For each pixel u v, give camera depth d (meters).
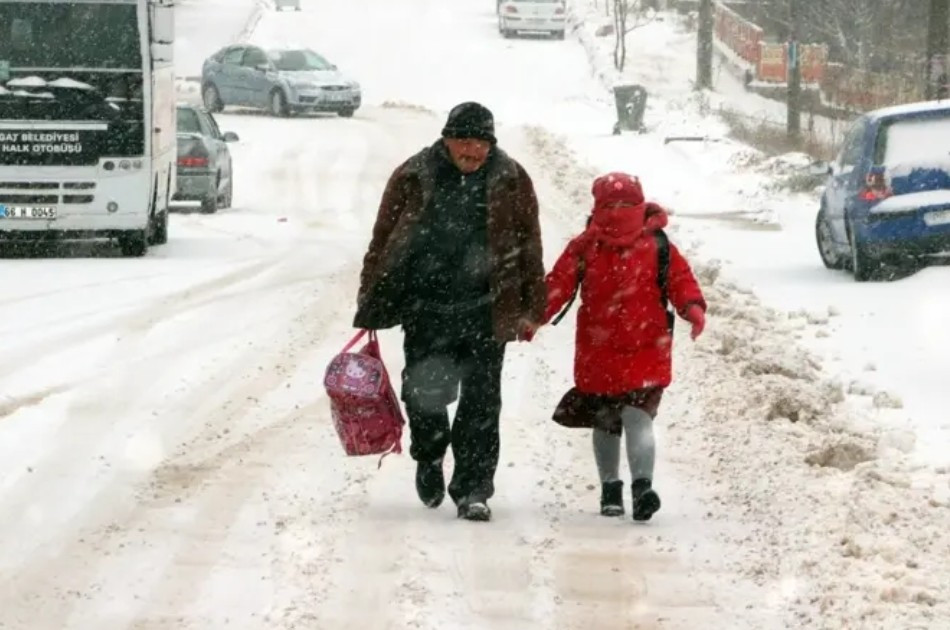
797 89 87.56
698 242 52.44
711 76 125.81
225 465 23.16
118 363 31.38
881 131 42.81
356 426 20.80
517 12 145.50
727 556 18.52
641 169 78.19
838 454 22.48
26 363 31.30
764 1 143.38
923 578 16.95
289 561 18.27
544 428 25.91
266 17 158.62
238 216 65.69
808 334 34.44
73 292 42.12
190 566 18.06
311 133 98.50
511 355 32.94
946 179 42.00
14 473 22.44
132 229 51.38
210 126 69.12
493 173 20.00
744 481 21.97
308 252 52.38
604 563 18.31
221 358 32.06
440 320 20.20
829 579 17.09
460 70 134.25
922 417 26.03
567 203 65.62
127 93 51.25
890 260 42.03
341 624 16.00
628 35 145.00
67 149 50.94
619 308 20.31
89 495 21.30
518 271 20.16
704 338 33.66
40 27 51.19
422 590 17.12
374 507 20.92
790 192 67.25
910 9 124.06
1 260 50.62
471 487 20.38
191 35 148.25
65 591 17.12
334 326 36.50
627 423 20.33
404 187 20.16
